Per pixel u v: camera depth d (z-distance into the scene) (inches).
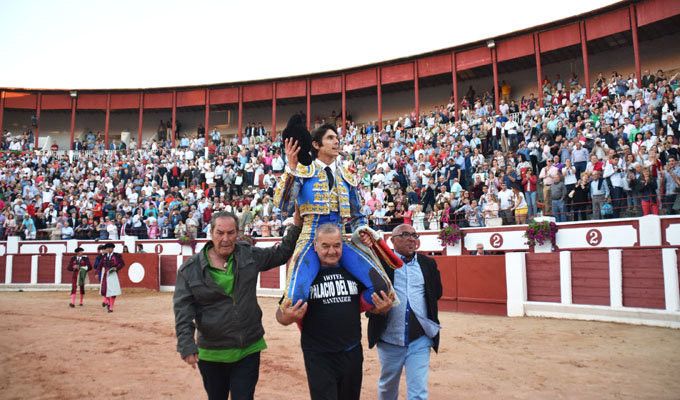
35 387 212.4
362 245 126.4
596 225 441.1
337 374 119.9
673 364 225.8
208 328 123.0
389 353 140.6
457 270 430.3
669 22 750.5
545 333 307.7
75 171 949.8
